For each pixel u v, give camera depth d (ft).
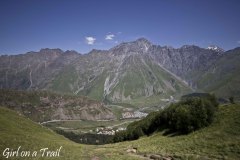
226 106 303.27
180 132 288.30
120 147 281.13
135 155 219.82
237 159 180.34
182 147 224.33
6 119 257.75
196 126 270.87
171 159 195.31
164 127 341.21
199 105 278.87
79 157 164.76
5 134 181.27
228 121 256.93
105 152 222.69
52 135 304.09
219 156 187.73
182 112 288.92
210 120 270.26
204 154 196.75
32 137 204.44
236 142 206.90
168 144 246.68
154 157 203.72
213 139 226.38
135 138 393.09
